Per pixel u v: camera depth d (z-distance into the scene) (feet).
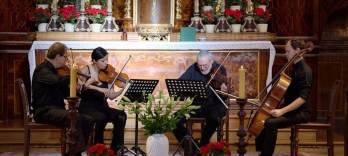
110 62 27.61
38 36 28.96
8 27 31.68
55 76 20.98
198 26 30.37
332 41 32.65
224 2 30.25
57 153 24.93
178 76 27.76
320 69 32.60
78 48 27.45
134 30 30.76
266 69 28.22
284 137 26.68
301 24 32.58
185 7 31.89
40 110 21.04
